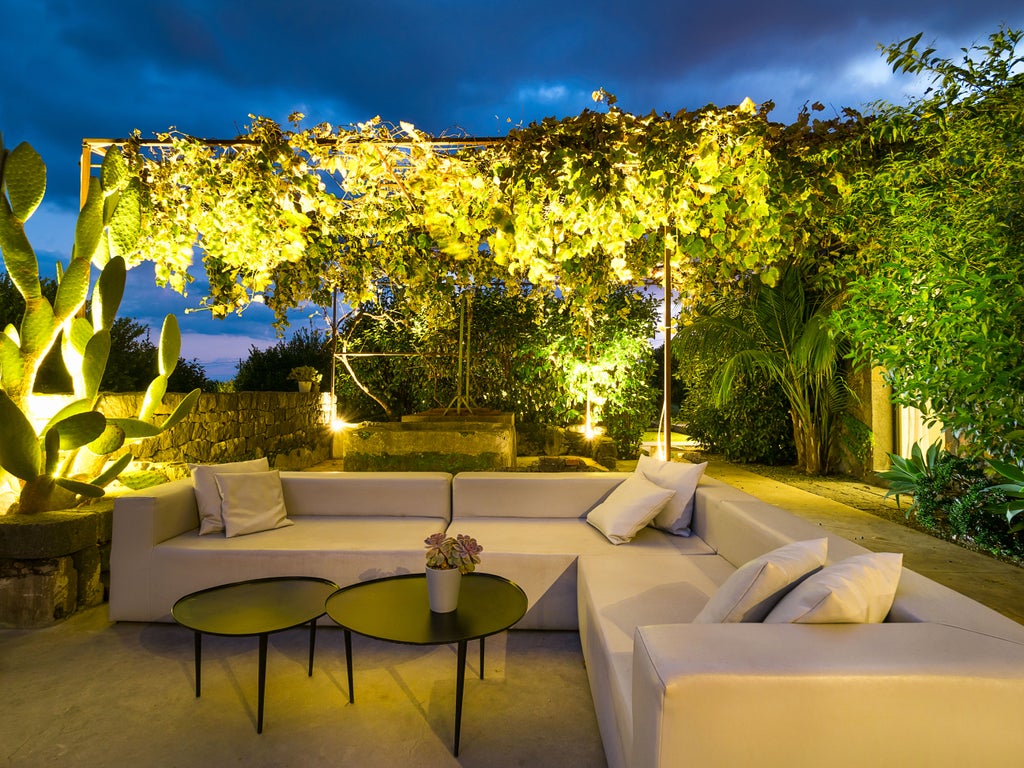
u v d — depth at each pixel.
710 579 2.48
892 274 4.22
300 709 2.20
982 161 3.45
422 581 2.54
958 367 3.76
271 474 3.49
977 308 3.47
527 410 9.35
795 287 6.84
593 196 3.48
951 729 1.17
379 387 10.09
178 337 3.77
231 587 2.51
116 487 3.92
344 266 5.58
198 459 5.99
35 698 2.28
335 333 9.20
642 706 1.28
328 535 3.16
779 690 1.18
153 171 3.89
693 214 3.99
